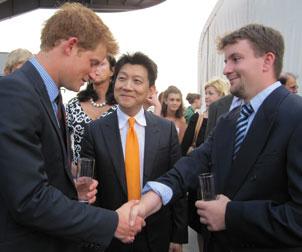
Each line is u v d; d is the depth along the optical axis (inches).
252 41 44.4
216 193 49.8
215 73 312.8
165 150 65.3
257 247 42.3
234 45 45.7
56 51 41.1
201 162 56.8
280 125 41.4
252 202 41.8
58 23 40.5
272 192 42.0
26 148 35.1
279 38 45.4
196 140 125.0
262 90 45.6
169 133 67.3
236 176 45.4
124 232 45.9
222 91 133.2
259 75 45.0
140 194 62.2
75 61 41.8
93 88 87.5
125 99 61.8
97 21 43.3
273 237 39.3
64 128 46.3
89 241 39.6
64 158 41.9
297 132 39.4
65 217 37.1
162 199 53.7
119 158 61.9
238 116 51.0
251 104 46.6
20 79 37.3
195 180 55.8
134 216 47.6
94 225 39.3
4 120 34.5
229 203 43.1
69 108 86.4
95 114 84.6
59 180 41.3
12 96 35.5
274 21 156.2
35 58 42.5
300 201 38.0
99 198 63.8
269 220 39.6
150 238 62.1
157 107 107.8
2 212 37.6
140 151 64.1
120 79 62.8
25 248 37.5
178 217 67.7
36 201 34.9
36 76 39.8
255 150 43.4
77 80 43.3
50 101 41.1
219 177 49.7
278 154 40.9
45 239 39.3
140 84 62.1
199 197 74.4
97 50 43.5
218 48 50.8
